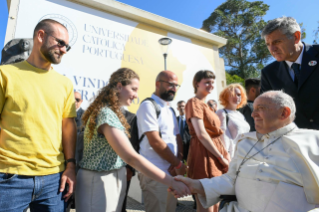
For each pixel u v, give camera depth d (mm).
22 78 1294
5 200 1127
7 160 1164
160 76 2014
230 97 2541
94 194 1317
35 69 1377
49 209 1284
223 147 2115
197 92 2299
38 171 1229
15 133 1217
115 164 1399
